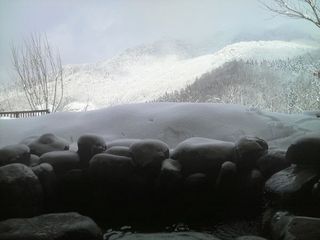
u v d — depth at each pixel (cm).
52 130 520
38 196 352
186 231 352
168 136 469
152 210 379
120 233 349
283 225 271
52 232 289
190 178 373
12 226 297
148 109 538
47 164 384
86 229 300
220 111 500
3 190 332
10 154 381
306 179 296
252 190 357
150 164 380
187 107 513
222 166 365
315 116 546
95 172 386
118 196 384
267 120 488
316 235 247
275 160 356
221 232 344
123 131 491
